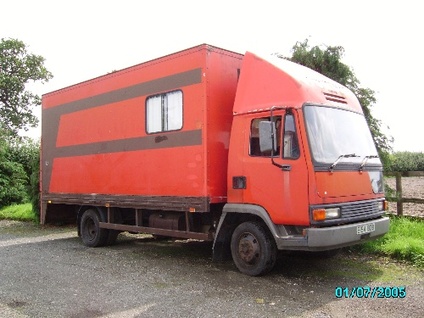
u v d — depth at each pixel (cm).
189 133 703
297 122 591
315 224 566
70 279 652
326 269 676
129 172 823
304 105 594
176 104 732
